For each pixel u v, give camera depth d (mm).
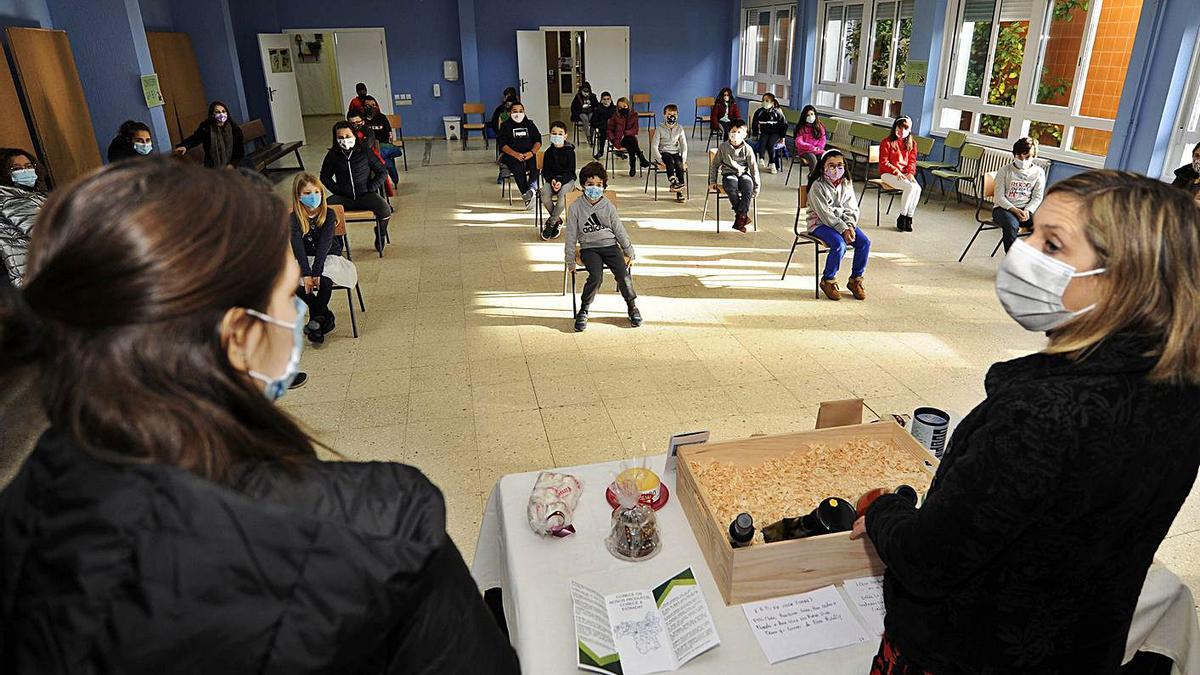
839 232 4660
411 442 3076
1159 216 712
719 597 1240
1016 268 836
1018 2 7133
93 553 432
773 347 4020
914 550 845
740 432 3127
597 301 4805
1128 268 720
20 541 453
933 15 8047
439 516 537
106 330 435
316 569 458
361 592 468
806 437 1529
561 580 1284
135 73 6297
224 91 10555
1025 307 844
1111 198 747
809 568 1227
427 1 12523
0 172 3525
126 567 431
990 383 878
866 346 4012
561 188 6281
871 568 1263
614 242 4289
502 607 1529
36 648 440
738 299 4805
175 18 10008
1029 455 717
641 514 1349
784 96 12195
